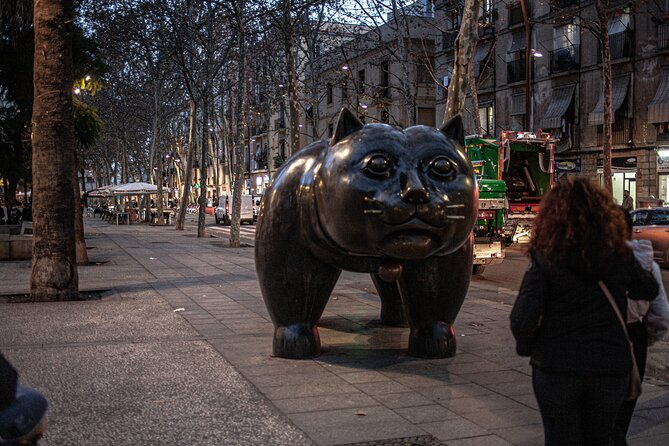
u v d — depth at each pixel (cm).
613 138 2895
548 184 1759
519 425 409
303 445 375
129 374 522
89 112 2064
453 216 463
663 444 380
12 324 731
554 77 3173
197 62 2972
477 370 541
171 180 7931
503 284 1234
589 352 259
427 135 486
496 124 3575
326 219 493
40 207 918
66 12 919
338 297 969
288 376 519
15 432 212
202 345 628
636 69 2767
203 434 392
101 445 374
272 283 568
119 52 2616
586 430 270
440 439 385
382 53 3691
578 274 261
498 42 3534
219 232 3080
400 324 735
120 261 1523
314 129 2723
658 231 1464
